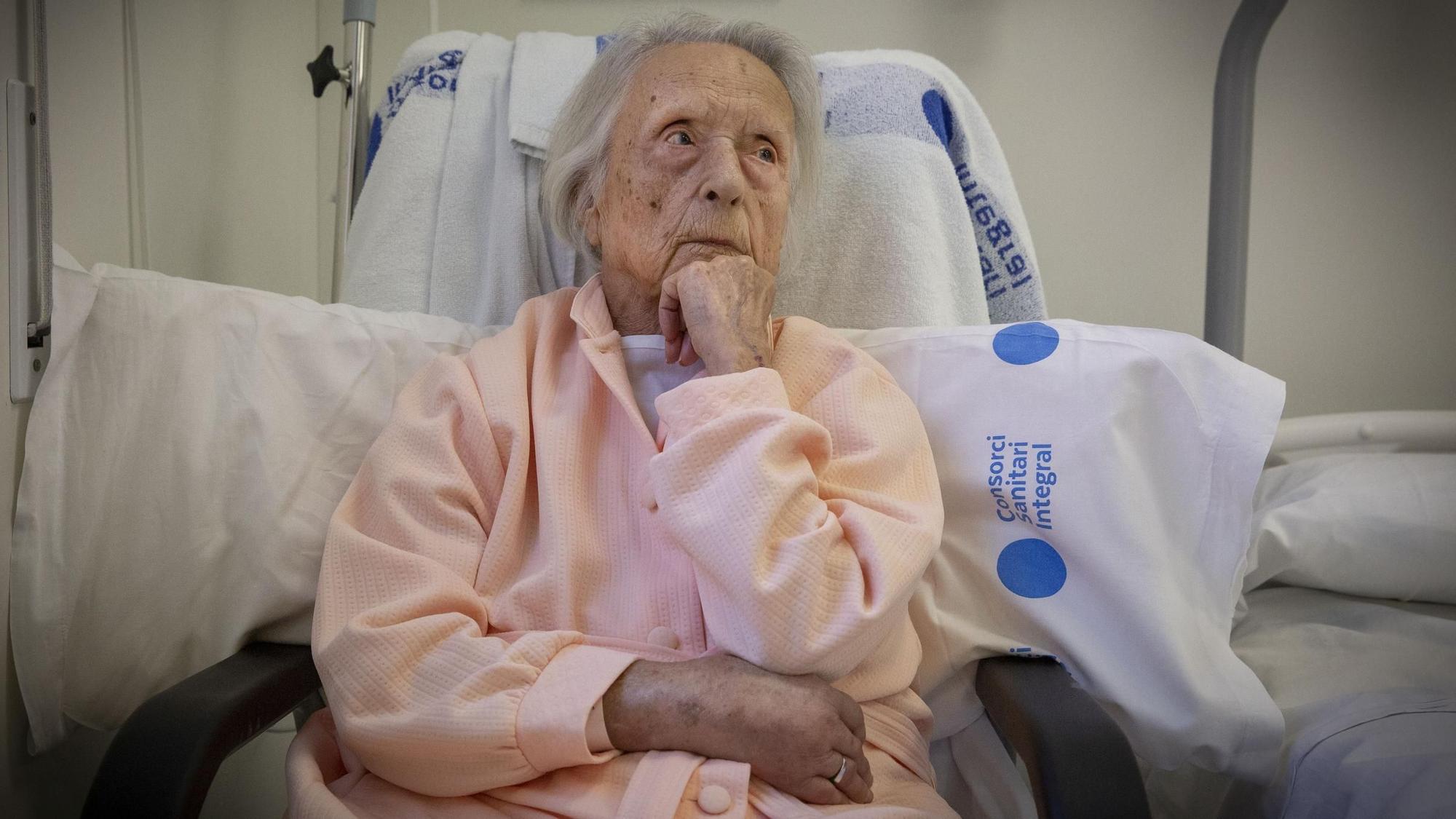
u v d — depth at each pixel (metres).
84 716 0.97
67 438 0.92
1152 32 1.71
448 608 0.86
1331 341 1.71
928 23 1.74
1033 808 0.99
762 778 0.78
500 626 0.90
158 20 1.34
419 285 1.36
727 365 0.93
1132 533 0.93
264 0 1.68
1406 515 1.12
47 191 0.93
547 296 1.15
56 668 0.93
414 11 1.81
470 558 0.92
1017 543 0.98
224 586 0.97
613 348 1.05
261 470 0.97
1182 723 0.89
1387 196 1.67
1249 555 1.11
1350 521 1.13
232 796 1.26
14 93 0.90
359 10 1.51
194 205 1.44
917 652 0.95
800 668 0.78
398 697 0.79
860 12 1.74
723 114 1.04
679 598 0.91
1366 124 1.66
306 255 1.87
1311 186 1.68
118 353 0.94
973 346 1.04
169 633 0.97
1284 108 1.68
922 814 0.75
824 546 0.80
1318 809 0.85
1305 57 1.66
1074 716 0.77
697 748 0.78
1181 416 0.95
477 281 1.36
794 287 1.33
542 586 0.90
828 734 0.76
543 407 1.01
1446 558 1.10
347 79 1.53
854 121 1.34
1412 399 1.70
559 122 1.18
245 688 0.80
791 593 0.77
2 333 0.90
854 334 1.14
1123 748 0.73
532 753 0.76
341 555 0.89
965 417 1.02
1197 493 0.94
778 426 0.83
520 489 0.96
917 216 1.31
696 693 0.77
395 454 0.97
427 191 1.37
